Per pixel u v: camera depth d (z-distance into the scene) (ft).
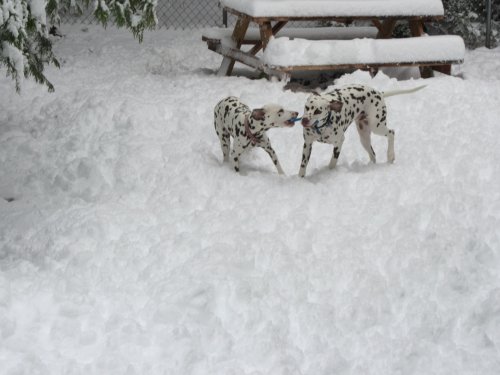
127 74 27.78
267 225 16.60
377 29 29.63
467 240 16.15
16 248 16.05
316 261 15.34
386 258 15.64
